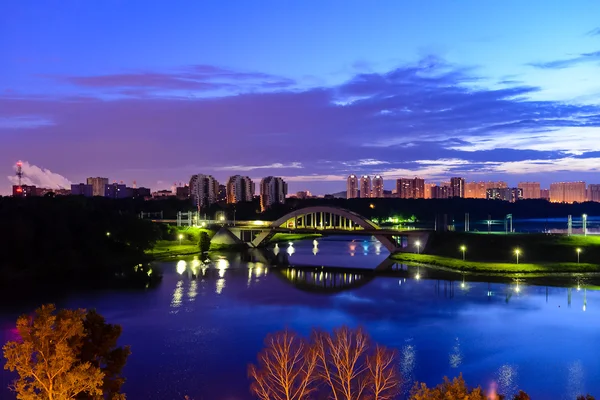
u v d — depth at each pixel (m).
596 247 125.50
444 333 64.19
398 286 99.56
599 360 53.84
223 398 45.38
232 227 180.50
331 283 104.75
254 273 119.88
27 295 92.44
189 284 103.94
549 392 46.03
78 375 24.72
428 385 47.16
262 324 69.88
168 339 63.09
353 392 37.34
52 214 134.75
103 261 128.38
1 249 114.75
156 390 47.41
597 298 84.56
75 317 26.42
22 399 25.11
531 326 67.12
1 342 63.09
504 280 104.44
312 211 169.88
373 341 60.25
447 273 116.25
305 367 37.78
